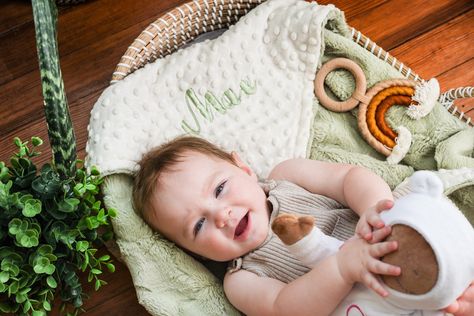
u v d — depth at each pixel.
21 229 1.03
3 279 1.04
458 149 1.33
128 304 1.49
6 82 1.69
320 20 1.38
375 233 0.91
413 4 1.75
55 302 1.46
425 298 0.85
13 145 1.64
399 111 1.40
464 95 1.39
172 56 1.41
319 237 1.04
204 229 1.22
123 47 1.73
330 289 1.02
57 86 1.02
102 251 1.52
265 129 1.39
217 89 1.40
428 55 1.71
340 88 1.42
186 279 1.26
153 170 1.25
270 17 1.43
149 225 1.28
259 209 1.25
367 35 1.73
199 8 1.43
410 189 0.95
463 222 0.88
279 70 1.42
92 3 1.76
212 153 1.28
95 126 1.33
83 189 1.08
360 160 1.38
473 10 1.74
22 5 1.75
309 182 1.31
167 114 1.37
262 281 1.20
